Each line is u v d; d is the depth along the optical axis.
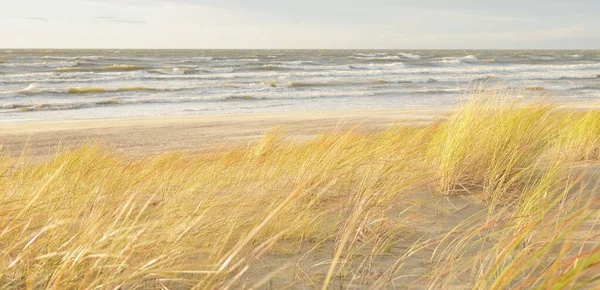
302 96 27.64
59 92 27.20
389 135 5.39
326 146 4.70
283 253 2.69
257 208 2.98
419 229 3.14
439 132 5.13
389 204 3.38
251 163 4.80
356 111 20.58
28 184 3.80
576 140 5.66
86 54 84.38
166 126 15.62
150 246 2.18
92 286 1.79
